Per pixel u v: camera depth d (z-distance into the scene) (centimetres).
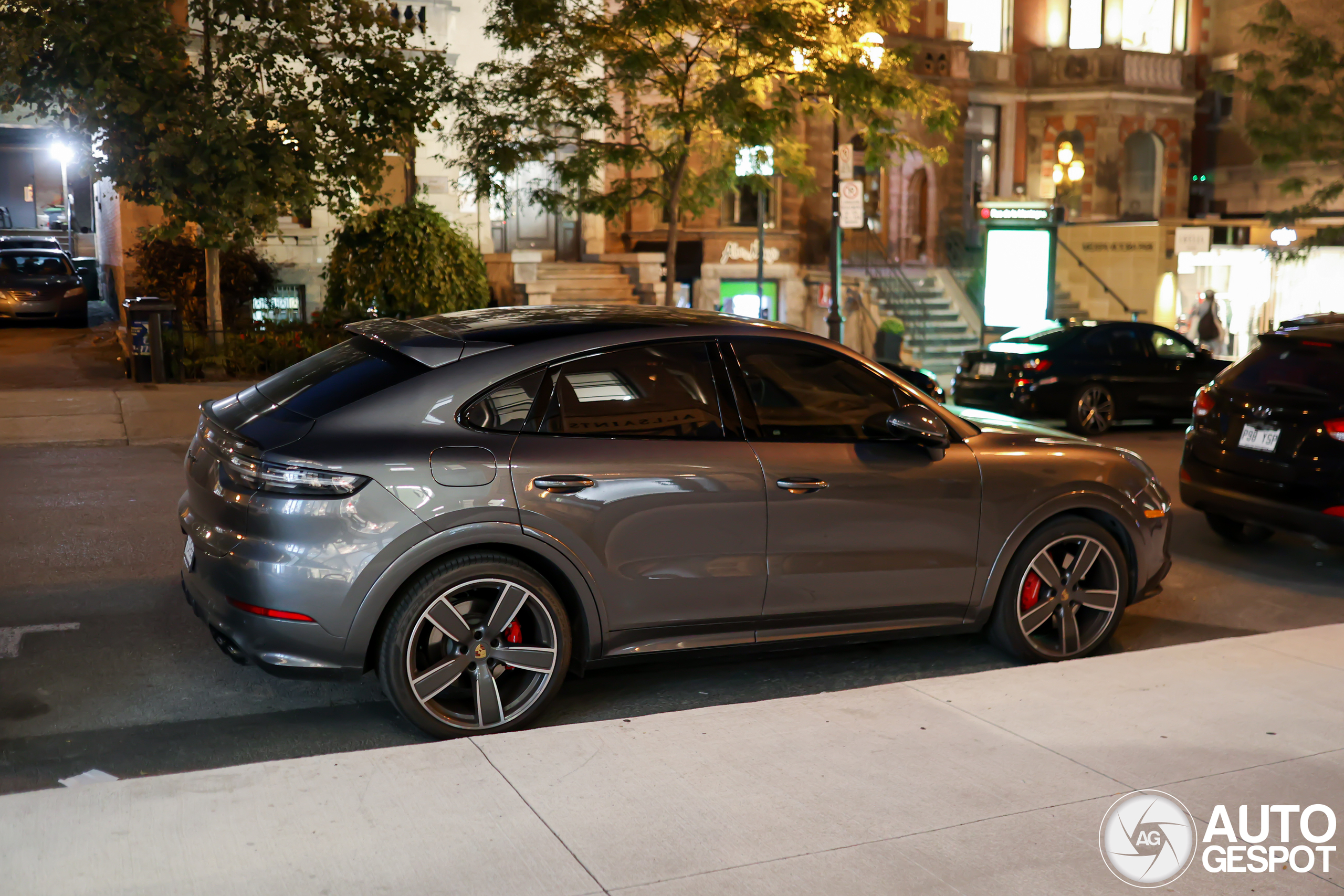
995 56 2856
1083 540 583
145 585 683
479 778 409
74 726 486
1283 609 711
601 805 390
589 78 1828
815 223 2567
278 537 445
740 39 1498
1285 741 458
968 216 2889
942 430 534
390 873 342
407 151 1633
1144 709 490
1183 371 1526
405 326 521
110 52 1387
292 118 1491
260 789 396
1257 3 2930
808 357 535
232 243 1533
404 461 452
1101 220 2862
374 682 546
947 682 520
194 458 498
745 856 357
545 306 558
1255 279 2748
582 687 546
